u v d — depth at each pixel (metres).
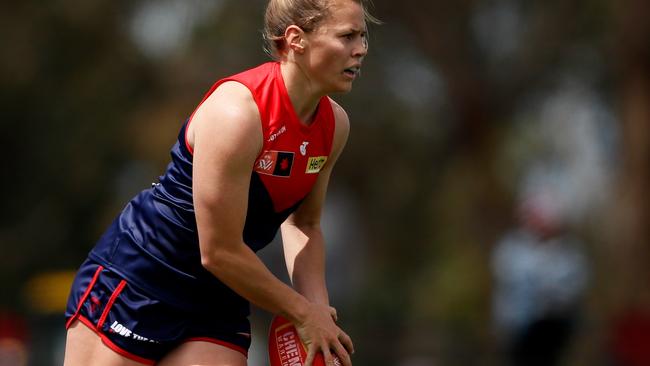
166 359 14.53
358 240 79.88
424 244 72.69
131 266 14.46
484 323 52.41
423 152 67.31
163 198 14.42
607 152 58.47
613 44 51.84
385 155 67.62
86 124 68.19
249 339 14.91
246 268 13.77
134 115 66.88
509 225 58.03
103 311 14.47
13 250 69.25
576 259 31.64
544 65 57.84
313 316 14.22
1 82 66.50
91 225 70.88
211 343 14.40
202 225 13.64
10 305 62.03
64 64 67.38
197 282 14.34
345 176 70.12
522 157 64.94
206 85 61.41
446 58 57.72
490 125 58.84
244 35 58.81
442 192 66.62
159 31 65.44
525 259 31.45
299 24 13.56
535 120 63.72
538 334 31.34
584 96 59.38
